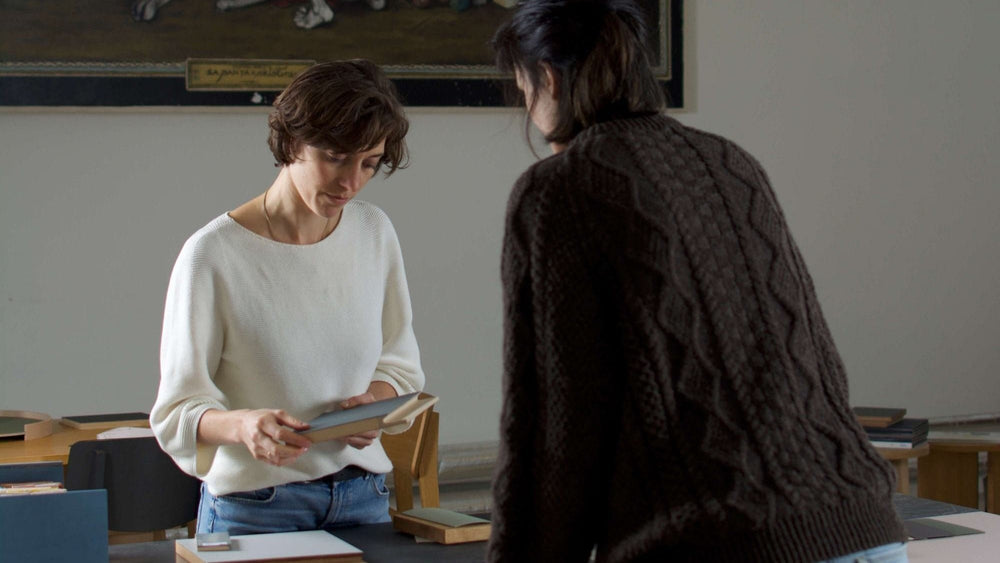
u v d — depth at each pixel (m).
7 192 4.86
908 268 6.16
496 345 5.61
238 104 5.07
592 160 1.40
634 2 1.49
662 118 1.48
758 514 1.29
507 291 1.43
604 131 1.43
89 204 4.96
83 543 2.23
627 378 1.35
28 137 4.88
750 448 1.33
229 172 5.14
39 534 2.20
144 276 5.05
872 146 6.07
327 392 2.41
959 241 6.24
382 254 2.55
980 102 6.24
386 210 5.37
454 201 5.47
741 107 5.84
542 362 1.39
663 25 5.64
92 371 4.99
